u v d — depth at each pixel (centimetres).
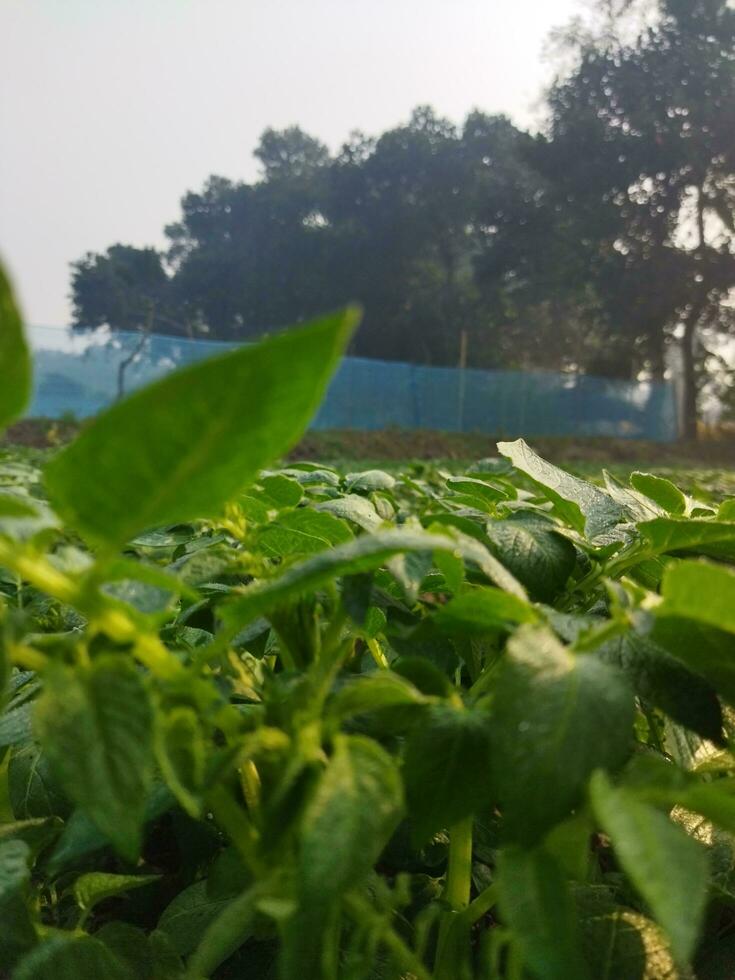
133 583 29
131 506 22
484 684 36
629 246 1798
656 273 1717
